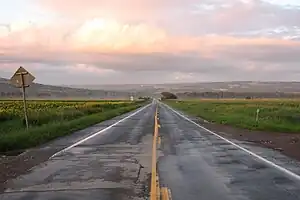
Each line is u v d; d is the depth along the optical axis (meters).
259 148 17.19
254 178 10.40
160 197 8.25
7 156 14.58
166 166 12.27
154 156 14.45
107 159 13.75
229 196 8.39
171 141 19.83
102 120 39.25
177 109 75.44
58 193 8.70
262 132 25.84
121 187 9.27
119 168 11.91
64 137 21.94
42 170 11.61
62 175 10.81
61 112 37.44
